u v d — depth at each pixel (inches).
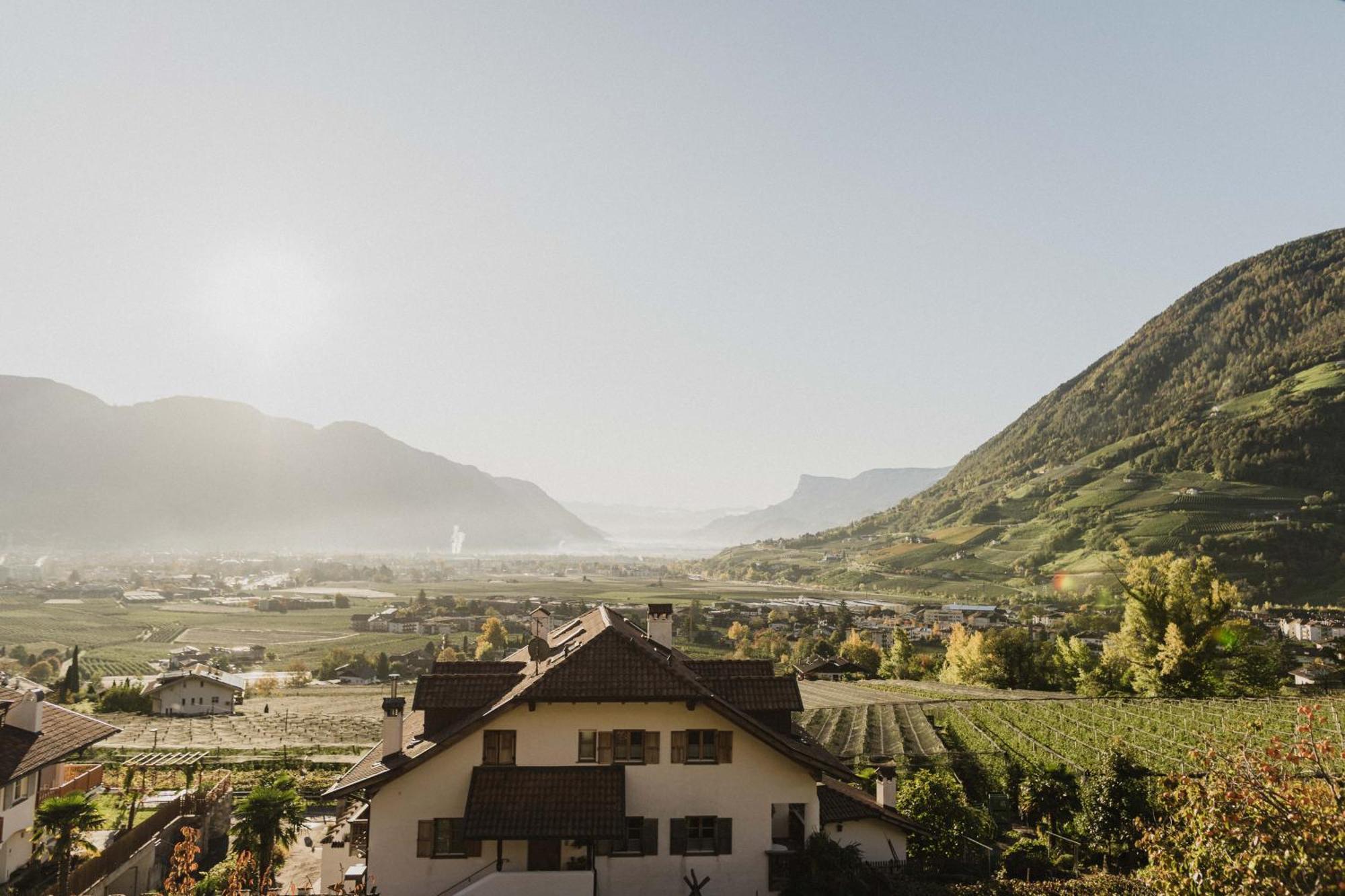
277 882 1971.0
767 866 1453.0
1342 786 821.2
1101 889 1402.6
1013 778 2549.2
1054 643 6884.8
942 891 1408.7
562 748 1469.0
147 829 1991.9
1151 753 2738.7
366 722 5324.8
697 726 1483.8
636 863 1450.5
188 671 6363.2
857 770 2421.3
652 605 1963.6
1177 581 4377.5
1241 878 787.4
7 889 1627.7
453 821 1448.1
